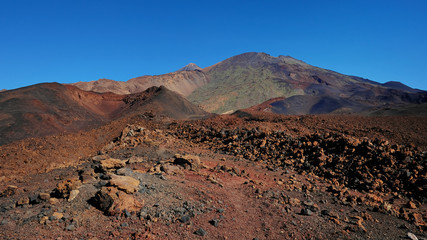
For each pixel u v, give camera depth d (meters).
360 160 19.03
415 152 18.69
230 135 29.73
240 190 13.92
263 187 14.80
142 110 94.81
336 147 21.73
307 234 9.62
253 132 28.69
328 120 49.91
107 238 7.63
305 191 14.96
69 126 86.38
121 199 9.35
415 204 13.96
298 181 16.88
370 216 11.55
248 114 71.88
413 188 15.61
